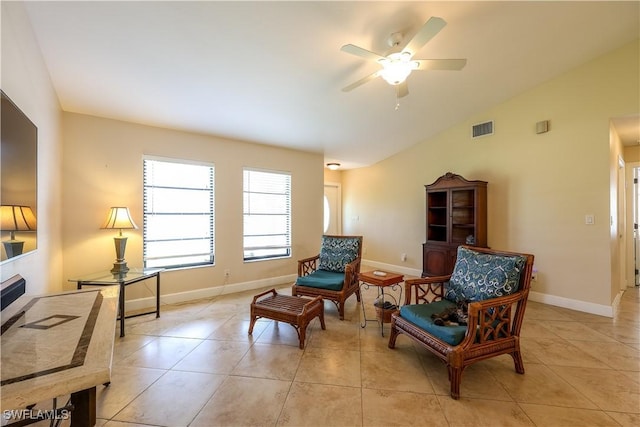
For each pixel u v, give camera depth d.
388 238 5.91
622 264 4.18
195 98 3.12
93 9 1.96
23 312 1.53
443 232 4.92
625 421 1.65
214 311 3.43
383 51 2.58
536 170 3.79
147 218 3.60
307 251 5.11
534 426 1.62
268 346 2.56
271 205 4.70
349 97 3.42
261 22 2.20
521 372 2.14
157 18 2.08
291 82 3.01
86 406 1.06
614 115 3.19
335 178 7.05
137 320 3.14
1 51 1.55
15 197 1.65
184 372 2.15
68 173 3.08
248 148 4.41
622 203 4.15
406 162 5.51
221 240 4.14
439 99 3.81
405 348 2.54
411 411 1.74
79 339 1.21
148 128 3.57
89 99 2.94
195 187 3.96
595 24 2.71
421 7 2.22
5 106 1.50
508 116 4.04
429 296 4.03
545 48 3.00
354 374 2.13
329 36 2.39
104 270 3.27
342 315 3.21
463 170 4.57
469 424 1.64
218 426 1.62
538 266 3.78
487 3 2.27
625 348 2.53
